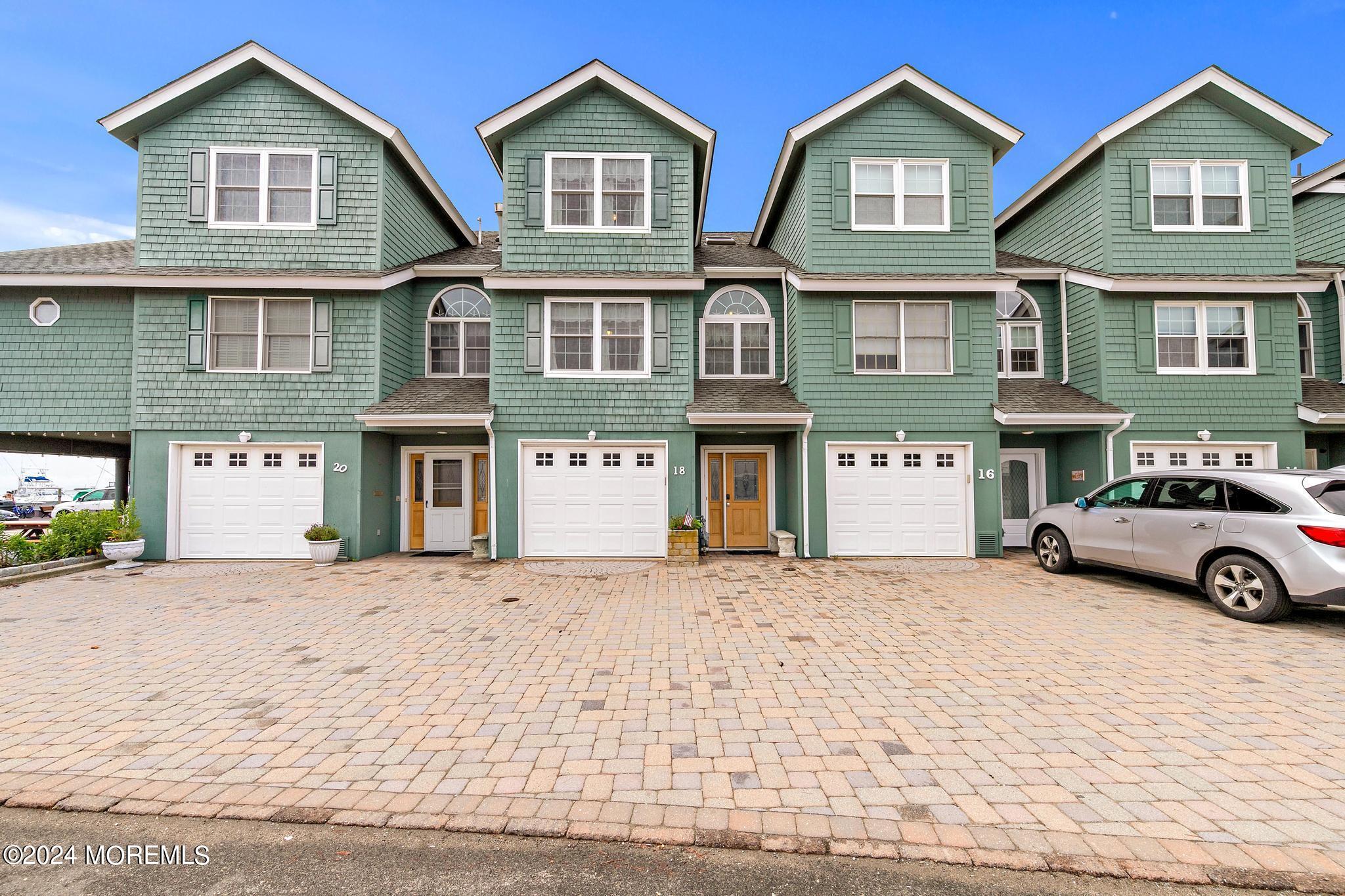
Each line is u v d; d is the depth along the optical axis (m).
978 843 2.74
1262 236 11.07
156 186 10.84
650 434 10.77
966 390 10.80
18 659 5.26
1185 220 11.16
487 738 3.76
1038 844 2.74
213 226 10.84
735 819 2.93
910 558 10.70
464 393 11.31
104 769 3.39
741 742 3.71
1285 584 6.01
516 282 10.54
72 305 10.79
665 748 3.63
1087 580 8.68
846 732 3.84
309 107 11.05
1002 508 12.04
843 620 6.58
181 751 3.61
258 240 10.90
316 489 10.70
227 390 10.63
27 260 11.19
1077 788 3.19
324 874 2.60
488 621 6.55
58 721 4.02
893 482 10.84
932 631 6.12
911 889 2.49
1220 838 2.77
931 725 3.94
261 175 10.97
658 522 10.73
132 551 10.02
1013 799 3.09
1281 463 10.75
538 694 4.46
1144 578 8.77
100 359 10.75
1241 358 10.98
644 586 8.38
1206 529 6.73
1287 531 6.00
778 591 8.02
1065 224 12.29
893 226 11.04
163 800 3.10
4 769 3.39
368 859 2.68
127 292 10.83
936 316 10.95
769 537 11.81
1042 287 12.28
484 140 10.93
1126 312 10.94
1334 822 2.89
